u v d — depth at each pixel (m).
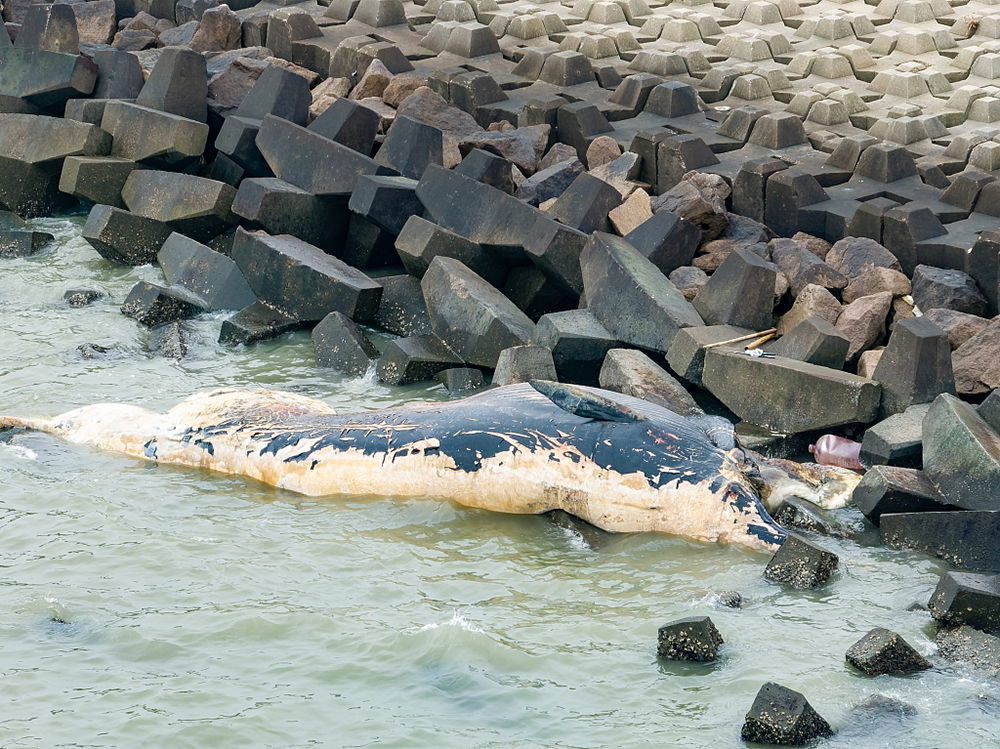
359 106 13.84
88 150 14.80
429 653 6.71
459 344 11.01
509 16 18.34
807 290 10.66
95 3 19.77
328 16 19.56
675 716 6.13
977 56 15.73
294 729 6.04
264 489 8.98
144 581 7.54
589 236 11.41
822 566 7.46
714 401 10.32
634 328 10.58
